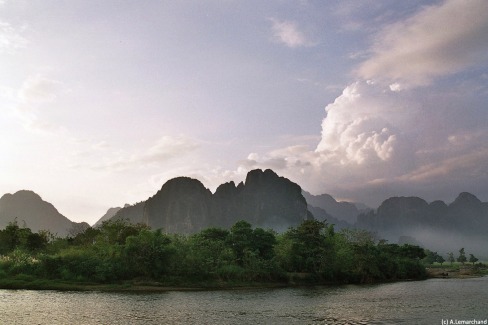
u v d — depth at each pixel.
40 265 63.62
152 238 68.12
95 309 38.09
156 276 65.44
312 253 83.06
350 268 86.81
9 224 89.44
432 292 59.84
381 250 112.19
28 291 54.62
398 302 45.66
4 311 36.25
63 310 37.19
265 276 74.50
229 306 41.66
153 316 34.38
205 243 77.62
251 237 81.00
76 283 60.91
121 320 32.16
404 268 104.62
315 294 56.59
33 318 32.62
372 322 31.80
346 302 45.75
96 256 67.06
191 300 47.31
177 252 67.94
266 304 43.69
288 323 31.34
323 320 32.72
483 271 149.00
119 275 63.91
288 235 88.75
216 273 70.56
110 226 83.44
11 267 63.91
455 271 142.25
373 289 66.31
